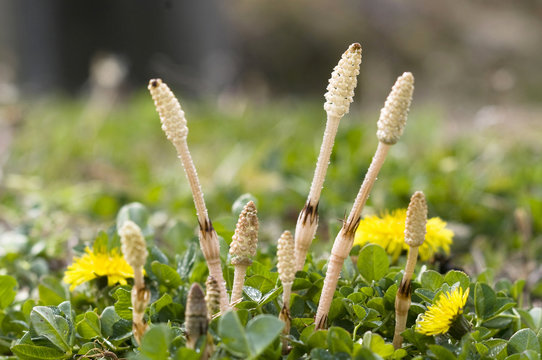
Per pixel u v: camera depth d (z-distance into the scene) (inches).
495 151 246.1
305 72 761.6
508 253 164.4
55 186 235.8
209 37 672.4
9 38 655.8
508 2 815.1
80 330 81.7
